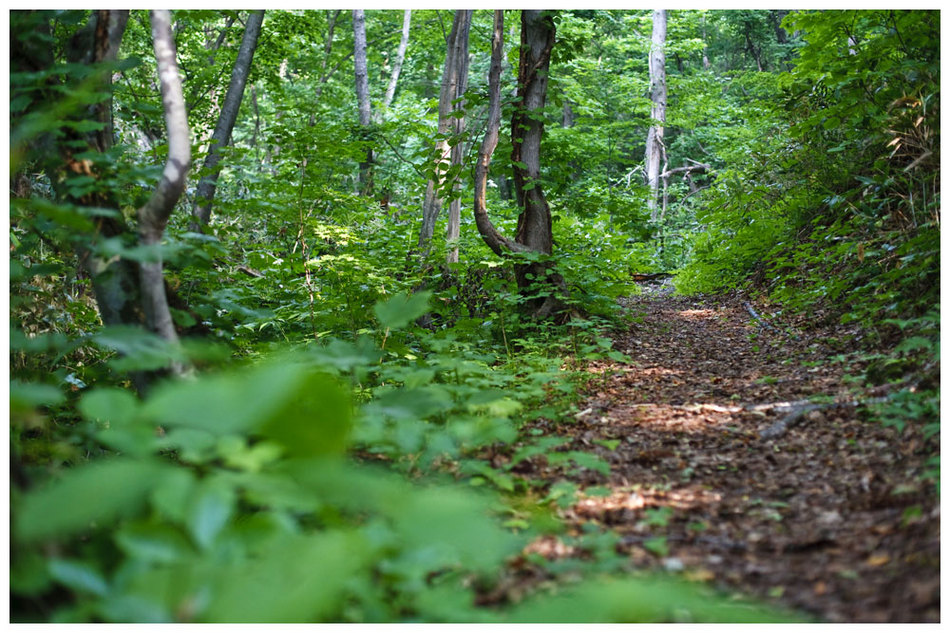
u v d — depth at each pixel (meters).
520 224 8.70
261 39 11.12
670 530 2.91
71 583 1.53
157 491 1.40
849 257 7.49
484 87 8.59
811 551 2.61
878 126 7.27
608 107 22.94
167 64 3.10
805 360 5.84
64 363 4.82
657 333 8.22
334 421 1.33
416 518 1.34
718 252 11.31
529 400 4.78
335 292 7.10
